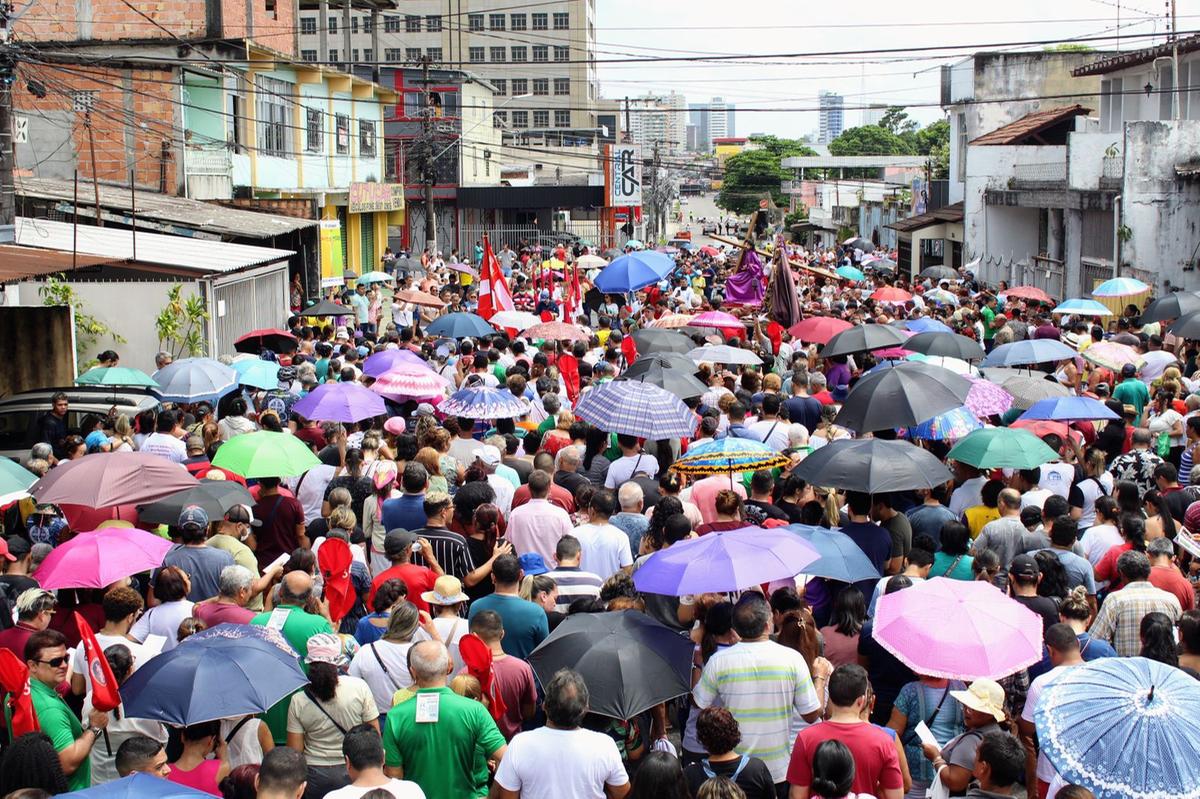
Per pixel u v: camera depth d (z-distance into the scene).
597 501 9.17
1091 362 17.08
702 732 6.19
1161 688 5.39
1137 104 38.00
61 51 30.47
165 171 30.48
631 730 7.27
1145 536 9.46
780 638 7.39
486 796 6.52
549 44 103.38
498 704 7.16
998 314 25.05
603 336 20.89
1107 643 7.85
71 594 8.54
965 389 11.63
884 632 6.80
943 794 6.31
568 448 11.34
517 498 10.76
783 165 97.94
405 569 8.66
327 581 8.23
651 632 6.94
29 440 14.30
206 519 9.01
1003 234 43.41
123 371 15.02
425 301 23.88
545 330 17.61
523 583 8.44
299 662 7.04
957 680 6.91
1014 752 5.73
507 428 13.20
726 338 19.62
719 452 10.00
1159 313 19.22
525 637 7.81
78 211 24.56
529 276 38.41
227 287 23.27
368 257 46.91
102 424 13.34
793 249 44.34
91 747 6.73
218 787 6.25
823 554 8.19
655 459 11.44
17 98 30.03
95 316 20.83
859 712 6.25
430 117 46.69
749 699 6.79
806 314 22.53
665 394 11.27
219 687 6.28
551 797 6.02
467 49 103.44
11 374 17.06
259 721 6.89
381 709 7.35
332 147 40.88
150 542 8.46
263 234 26.89
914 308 24.77
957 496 11.11
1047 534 9.54
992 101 45.84
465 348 17.25
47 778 5.95
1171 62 34.28
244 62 30.41
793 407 13.50
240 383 15.01
